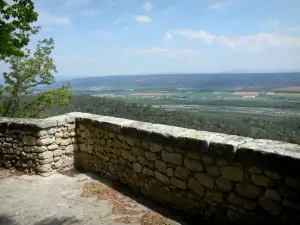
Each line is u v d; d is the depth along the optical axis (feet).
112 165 12.10
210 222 7.84
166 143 8.96
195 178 8.18
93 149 13.33
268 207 6.39
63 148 13.87
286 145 6.75
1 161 14.58
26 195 10.69
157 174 9.58
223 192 7.41
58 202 9.96
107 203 9.83
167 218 8.53
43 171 13.07
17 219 8.52
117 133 11.49
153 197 9.90
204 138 7.80
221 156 7.30
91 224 8.16
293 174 5.78
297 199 5.80
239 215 7.05
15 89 33.81
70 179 12.67
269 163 6.17
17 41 13.70
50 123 13.03
